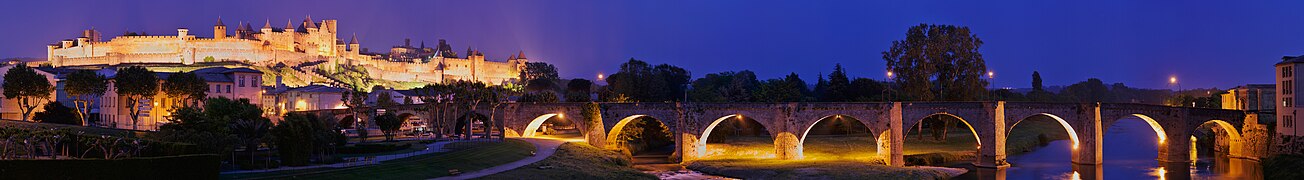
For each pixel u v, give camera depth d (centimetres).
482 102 17062
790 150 15125
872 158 15025
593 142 16412
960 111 14788
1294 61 14388
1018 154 16925
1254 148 15725
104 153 10675
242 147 12188
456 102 16800
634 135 17725
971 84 17800
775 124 15275
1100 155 15162
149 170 8712
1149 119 15762
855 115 14938
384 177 10719
